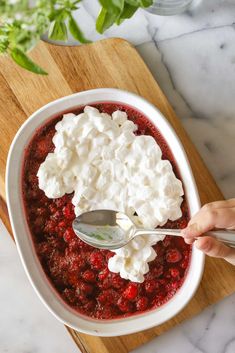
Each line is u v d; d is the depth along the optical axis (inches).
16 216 30.5
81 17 33.9
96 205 30.5
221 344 33.9
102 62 32.6
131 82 32.7
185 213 31.1
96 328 30.5
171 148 31.0
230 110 34.2
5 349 34.9
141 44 34.2
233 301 34.1
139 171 30.4
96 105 31.4
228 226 28.5
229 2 34.2
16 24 20.2
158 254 30.9
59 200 30.9
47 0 19.3
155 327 32.6
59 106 30.7
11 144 31.5
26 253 30.5
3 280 34.6
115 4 21.1
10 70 32.2
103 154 30.4
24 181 31.2
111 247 29.6
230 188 34.1
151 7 33.4
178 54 34.2
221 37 34.3
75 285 31.1
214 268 32.6
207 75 34.3
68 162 30.1
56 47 32.4
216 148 34.2
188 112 34.2
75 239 30.9
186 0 33.5
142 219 30.3
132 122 31.0
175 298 31.1
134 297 30.9
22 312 34.8
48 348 34.9
